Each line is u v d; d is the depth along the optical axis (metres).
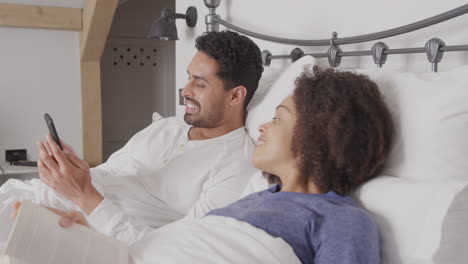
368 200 0.97
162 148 1.73
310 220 0.89
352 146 0.96
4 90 3.69
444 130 0.99
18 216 0.85
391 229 0.90
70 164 1.29
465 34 1.19
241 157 1.64
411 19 1.34
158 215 1.62
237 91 1.66
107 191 1.63
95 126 3.96
